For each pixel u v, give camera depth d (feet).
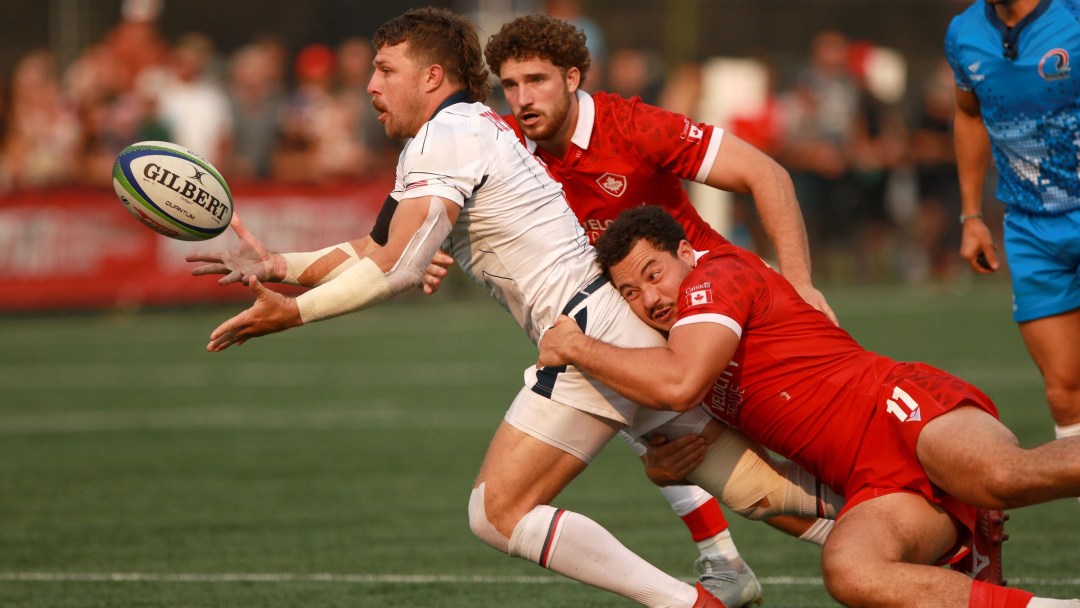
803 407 50.01
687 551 68.03
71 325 166.71
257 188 169.48
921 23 229.66
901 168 200.13
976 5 64.39
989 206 207.00
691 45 207.21
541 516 49.67
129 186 50.34
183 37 199.82
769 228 57.31
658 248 50.60
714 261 51.08
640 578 49.11
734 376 50.90
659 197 58.95
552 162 58.13
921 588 44.75
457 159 50.11
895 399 48.39
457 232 52.60
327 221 173.88
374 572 63.82
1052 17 60.80
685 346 48.42
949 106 201.67
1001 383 115.75
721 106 187.73
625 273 50.67
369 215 177.06
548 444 50.19
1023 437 92.43
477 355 143.33
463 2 203.62
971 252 69.72
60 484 85.56
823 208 197.26
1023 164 64.13
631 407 51.16
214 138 174.70
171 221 50.42
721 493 53.98
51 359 142.10
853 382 49.62
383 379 128.06
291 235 171.32
